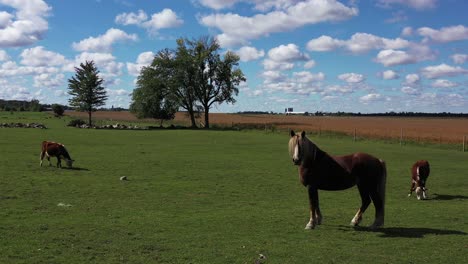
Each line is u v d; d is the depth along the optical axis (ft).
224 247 31.91
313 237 35.29
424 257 30.25
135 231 36.11
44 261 28.04
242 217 42.55
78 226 37.35
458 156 117.80
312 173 37.37
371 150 131.85
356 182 37.70
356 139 182.60
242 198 54.13
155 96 283.59
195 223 39.50
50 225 37.40
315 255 30.40
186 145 139.95
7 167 75.72
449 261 29.48
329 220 42.01
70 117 420.77
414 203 53.31
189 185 62.95
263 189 61.21
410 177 76.18
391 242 34.04
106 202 49.21
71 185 59.98
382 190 37.96
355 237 35.45
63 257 28.96
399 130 264.31
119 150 116.47
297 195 56.95
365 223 41.04
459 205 51.72
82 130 221.25
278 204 50.57
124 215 42.55
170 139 168.45
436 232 37.37
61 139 152.87
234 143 152.56
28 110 572.10
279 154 113.39
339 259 29.63
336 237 35.45
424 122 449.06
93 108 317.42
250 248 31.76
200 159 98.32
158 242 32.94
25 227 36.40
